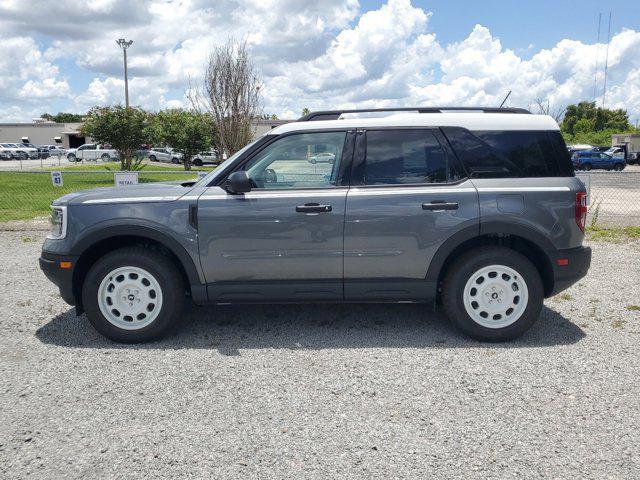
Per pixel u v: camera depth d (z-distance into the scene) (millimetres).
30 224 11664
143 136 27000
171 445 3039
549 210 4523
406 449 2979
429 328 5008
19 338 4809
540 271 4816
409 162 4648
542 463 2836
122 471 2799
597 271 7309
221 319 5328
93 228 4547
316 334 4867
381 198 4539
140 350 4512
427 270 4594
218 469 2807
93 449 3004
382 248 4559
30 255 8539
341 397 3605
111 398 3619
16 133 73688
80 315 5195
